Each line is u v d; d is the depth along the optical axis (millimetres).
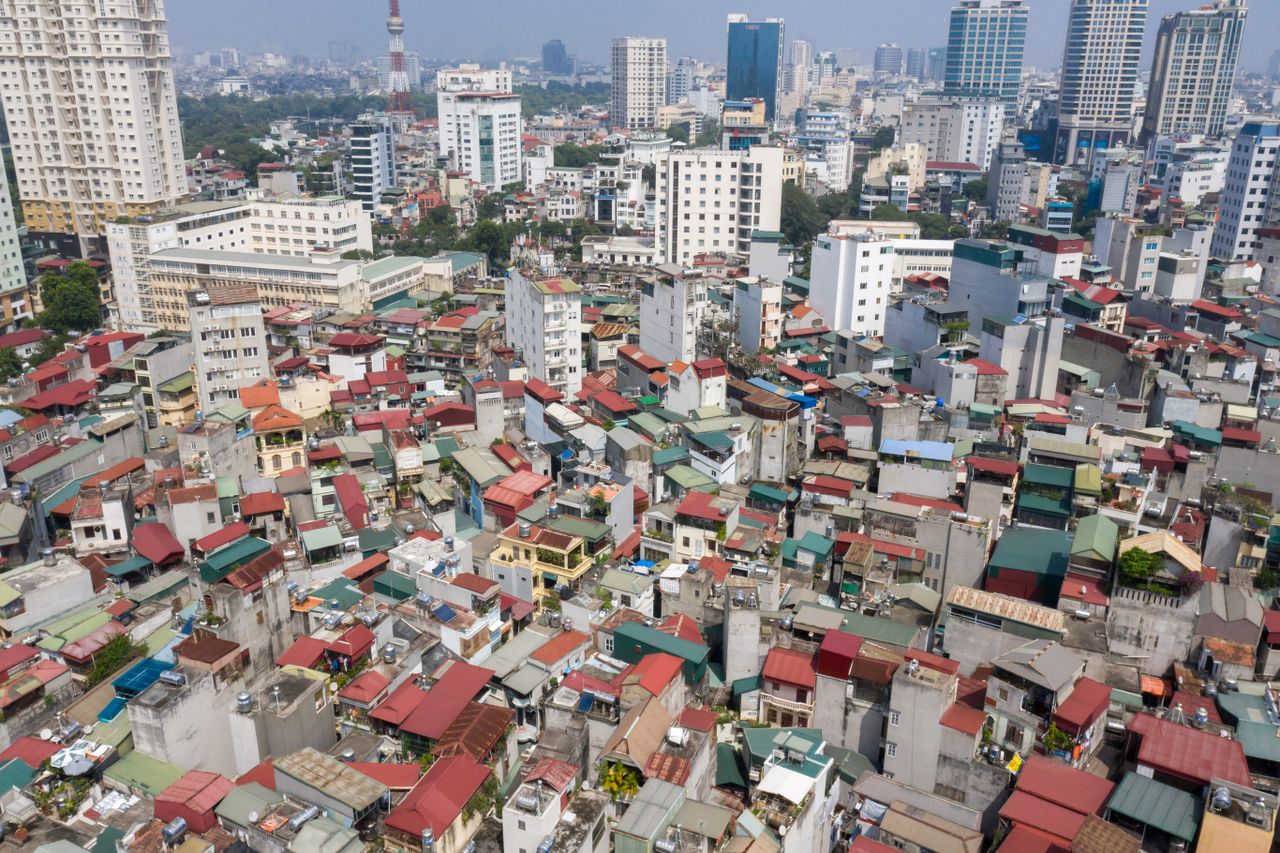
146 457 112438
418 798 57406
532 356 145625
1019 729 67375
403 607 80062
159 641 79062
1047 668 67438
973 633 77250
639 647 76562
